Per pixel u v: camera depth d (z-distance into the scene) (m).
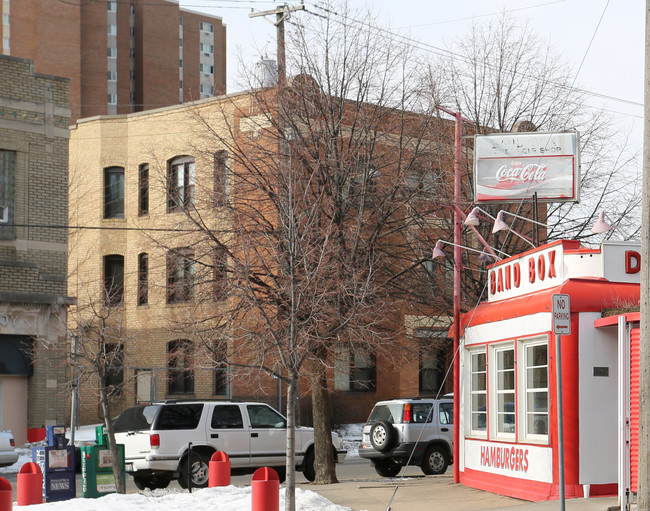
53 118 32.03
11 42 88.25
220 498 15.50
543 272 15.99
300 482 22.05
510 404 16.52
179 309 27.17
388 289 21.38
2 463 24.33
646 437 11.95
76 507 14.79
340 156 20.70
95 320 29.61
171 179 23.97
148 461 19.92
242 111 21.83
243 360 22.02
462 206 23.53
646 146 12.27
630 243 15.18
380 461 23.92
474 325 17.98
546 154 20.64
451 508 15.13
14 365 30.33
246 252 17.42
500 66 25.58
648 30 12.38
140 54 101.69
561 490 11.96
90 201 41.78
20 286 30.81
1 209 30.84
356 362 38.22
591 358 14.68
